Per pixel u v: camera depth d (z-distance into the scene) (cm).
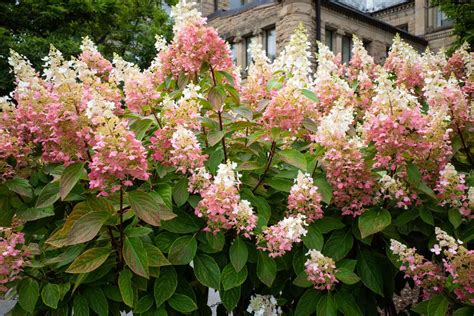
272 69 295
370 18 1666
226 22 1712
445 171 205
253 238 214
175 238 208
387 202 217
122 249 184
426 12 2023
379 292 212
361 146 210
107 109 172
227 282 197
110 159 162
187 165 197
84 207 181
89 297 198
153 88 257
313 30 1457
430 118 220
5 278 188
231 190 186
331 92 291
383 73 205
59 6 1120
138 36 1488
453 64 354
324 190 209
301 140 269
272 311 223
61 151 190
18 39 1087
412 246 245
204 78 234
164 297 194
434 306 192
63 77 193
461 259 180
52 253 217
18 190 203
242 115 222
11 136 219
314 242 206
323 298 202
